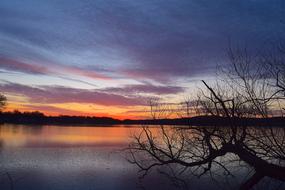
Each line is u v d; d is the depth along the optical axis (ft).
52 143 151.74
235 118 23.93
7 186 60.80
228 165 33.04
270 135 22.07
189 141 28.48
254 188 26.37
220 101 23.20
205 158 26.13
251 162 22.50
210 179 37.37
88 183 64.39
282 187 25.63
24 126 354.54
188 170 36.11
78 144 147.54
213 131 25.07
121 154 103.50
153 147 28.81
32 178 68.95
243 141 24.47
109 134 246.68
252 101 22.54
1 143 144.46
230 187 30.78
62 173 75.20
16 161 90.94
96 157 101.35
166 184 51.11
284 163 25.04
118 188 59.93
